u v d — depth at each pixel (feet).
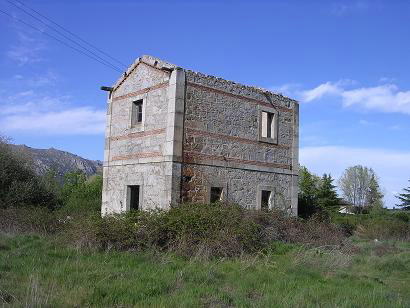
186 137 54.95
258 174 63.46
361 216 118.73
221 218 47.73
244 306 24.71
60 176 141.90
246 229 47.14
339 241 60.18
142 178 57.57
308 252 45.57
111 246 42.04
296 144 69.72
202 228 44.83
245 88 62.59
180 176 53.88
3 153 85.10
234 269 36.65
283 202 66.80
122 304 24.09
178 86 54.34
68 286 27.20
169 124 54.19
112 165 63.16
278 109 67.46
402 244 74.90
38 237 50.21
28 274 30.17
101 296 25.17
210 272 33.06
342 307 25.61
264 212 57.62
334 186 151.33
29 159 93.76
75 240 43.83
